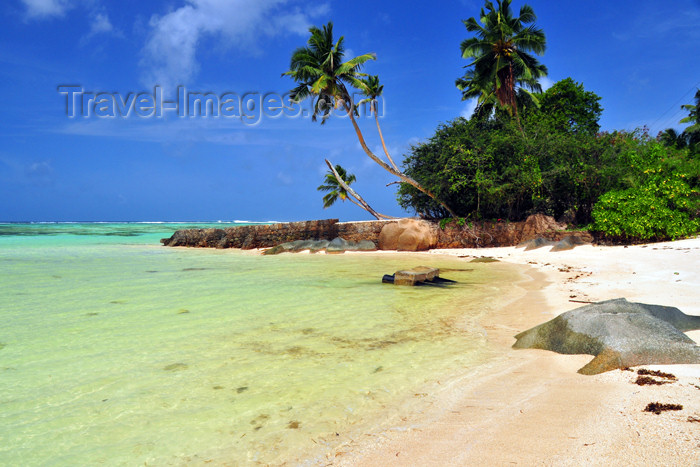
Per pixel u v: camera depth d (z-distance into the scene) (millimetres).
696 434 2664
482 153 25188
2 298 9523
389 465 2768
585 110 34281
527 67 27547
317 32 29469
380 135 34781
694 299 7309
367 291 10578
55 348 5695
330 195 50688
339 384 4395
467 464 2646
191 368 4918
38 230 56688
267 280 12695
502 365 4871
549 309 7891
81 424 3525
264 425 3484
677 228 18016
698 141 40000
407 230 25797
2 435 3332
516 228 24438
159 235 45750
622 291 8820
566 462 2521
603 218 19719
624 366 4203
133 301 9172
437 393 4082
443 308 8422
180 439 3268
